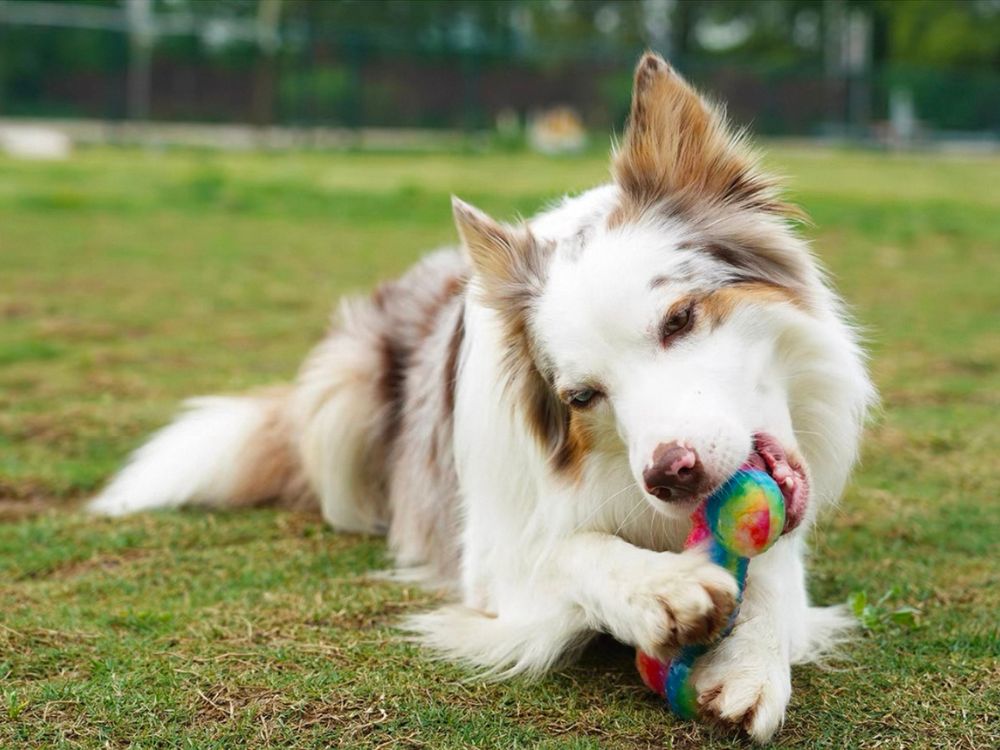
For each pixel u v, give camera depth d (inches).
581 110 407.2
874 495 60.6
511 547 47.1
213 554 54.9
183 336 96.0
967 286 122.4
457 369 51.3
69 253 135.9
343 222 172.7
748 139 48.6
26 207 173.2
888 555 53.9
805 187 240.1
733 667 41.3
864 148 429.4
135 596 50.1
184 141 356.2
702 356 43.1
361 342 59.6
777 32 639.8
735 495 40.8
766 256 46.3
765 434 43.6
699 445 40.8
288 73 366.3
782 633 43.1
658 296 43.5
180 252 139.9
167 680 42.9
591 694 42.9
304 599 49.9
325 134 370.6
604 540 44.6
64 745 39.4
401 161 305.7
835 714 41.3
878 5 618.2
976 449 67.1
